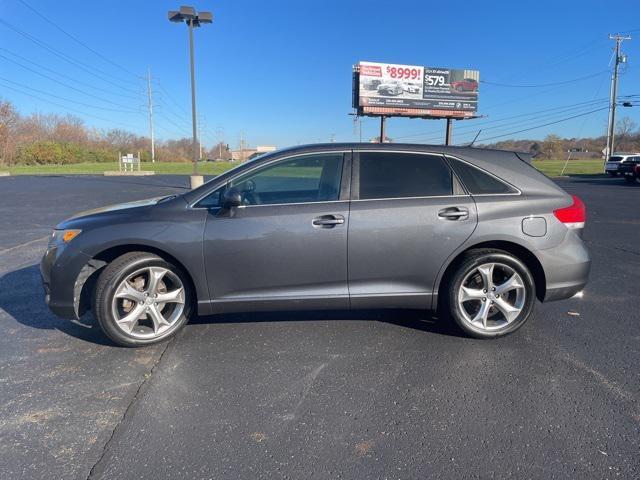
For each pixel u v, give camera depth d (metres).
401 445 2.74
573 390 3.34
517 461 2.60
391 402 3.20
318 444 2.76
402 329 4.43
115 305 3.88
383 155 4.18
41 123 75.38
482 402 3.19
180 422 2.97
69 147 67.50
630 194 20.00
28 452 2.68
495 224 4.03
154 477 2.49
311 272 4.00
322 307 4.09
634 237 9.46
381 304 4.10
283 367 3.69
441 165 4.17
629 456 2.63
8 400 3.22
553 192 4.24
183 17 20.33
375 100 44.72
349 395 3.29
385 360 3.81
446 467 2.56
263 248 3.93
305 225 3.93
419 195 4.07
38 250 8.05
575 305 5.14
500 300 4.15
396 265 4.03
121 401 3.21
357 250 3.98
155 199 4.57
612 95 44.59
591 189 23.12
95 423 2.96
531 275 4.14
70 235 3.94
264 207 3.99
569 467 2.55
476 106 46.59
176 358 3.85
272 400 3.23
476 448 2.71
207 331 4.39
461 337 4.25
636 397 3.25
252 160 4.24
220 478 2.48
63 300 3.93
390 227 3.97
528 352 3.96
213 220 3.94
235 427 2.92
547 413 3.06
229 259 3.94
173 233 3.88
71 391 3.34
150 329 4.08
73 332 4.39
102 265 4.04
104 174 39.31
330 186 4.11
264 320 4.65
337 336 4.28
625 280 6.18
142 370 3.65
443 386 3.40
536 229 4.08
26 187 23.08
